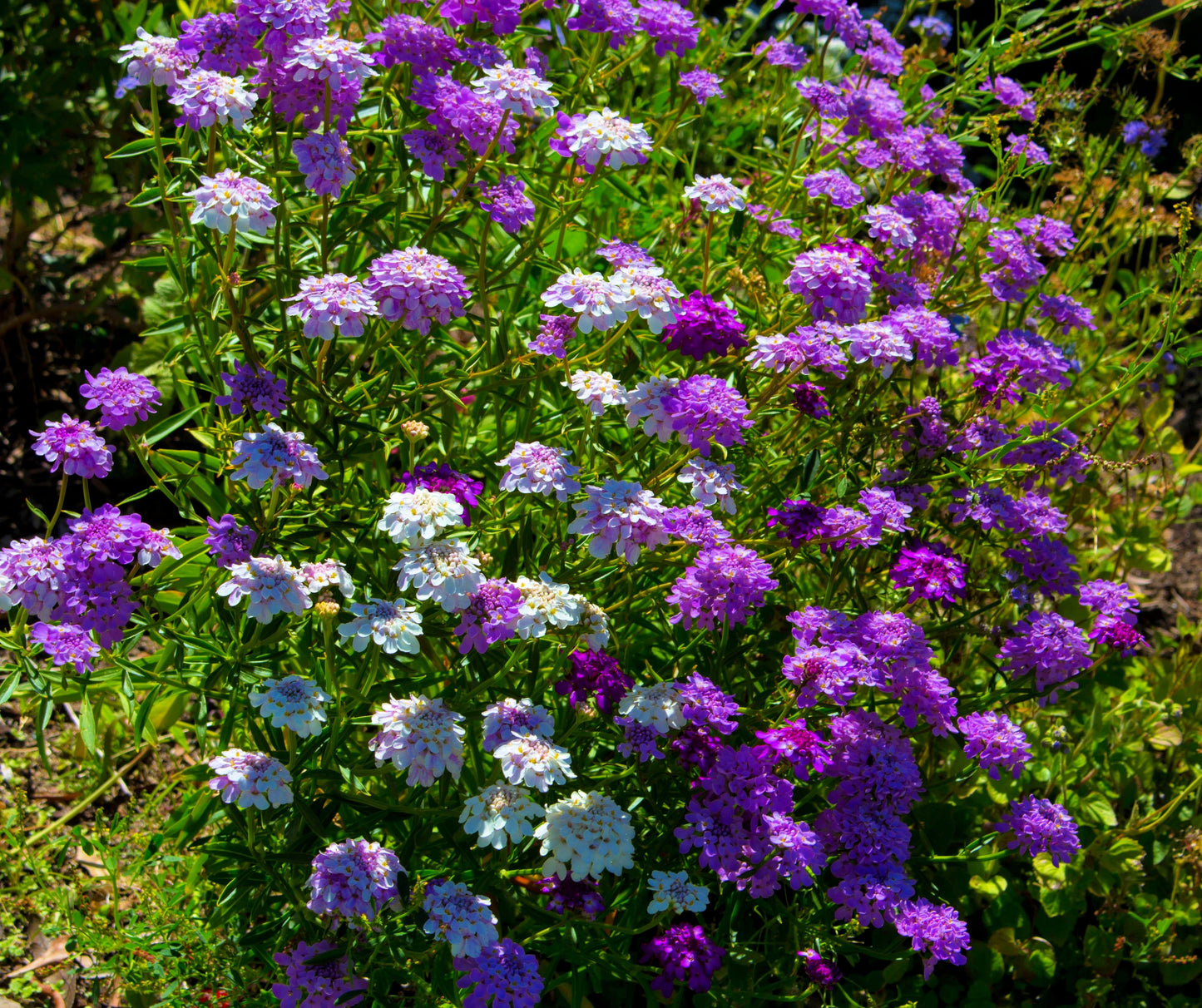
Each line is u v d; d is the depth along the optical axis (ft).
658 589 10.21
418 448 10.65
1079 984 11.39
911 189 12.77
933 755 11.86
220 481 10.10
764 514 11.03
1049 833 9.64
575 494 9.05
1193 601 16.61
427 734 8.04
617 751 9.46
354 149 10.67
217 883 10.15
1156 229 14.84
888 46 13.62
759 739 9.46
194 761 12.41
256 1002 9.61
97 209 17.49
